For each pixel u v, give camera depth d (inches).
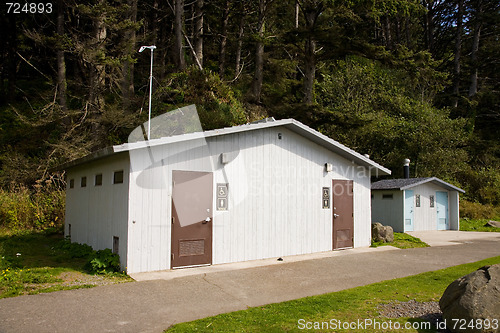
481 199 974.4
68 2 720.3
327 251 415.5
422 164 933.8
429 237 577.3
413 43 1331.2
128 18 772.6
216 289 251.6
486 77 1299.2
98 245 342.6
